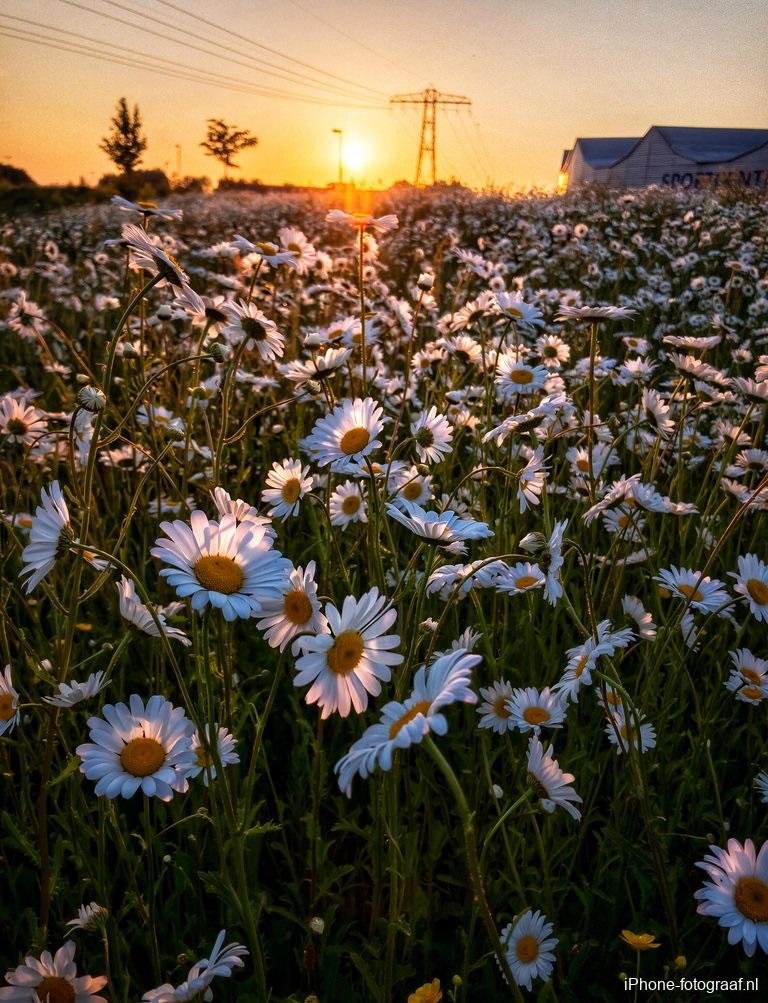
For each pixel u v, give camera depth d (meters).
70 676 0.50
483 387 0.72
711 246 1.78
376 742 0.22
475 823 0.42
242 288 0.95
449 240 2.07
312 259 0.78
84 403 0.32
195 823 0.42
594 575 0.59
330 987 0.38
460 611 0.56
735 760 0.48
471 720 0.46
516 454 0.62
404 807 0.44
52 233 2.82
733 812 0.46
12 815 0.43
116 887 0.42
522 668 0.50
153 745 0.28
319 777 0.38
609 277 1.58
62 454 0.72
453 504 0.55
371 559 0.43
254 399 0.89
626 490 0.45
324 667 0.28
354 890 0.45
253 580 0.26
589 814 0.42
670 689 0.45
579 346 1.06
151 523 0.64
